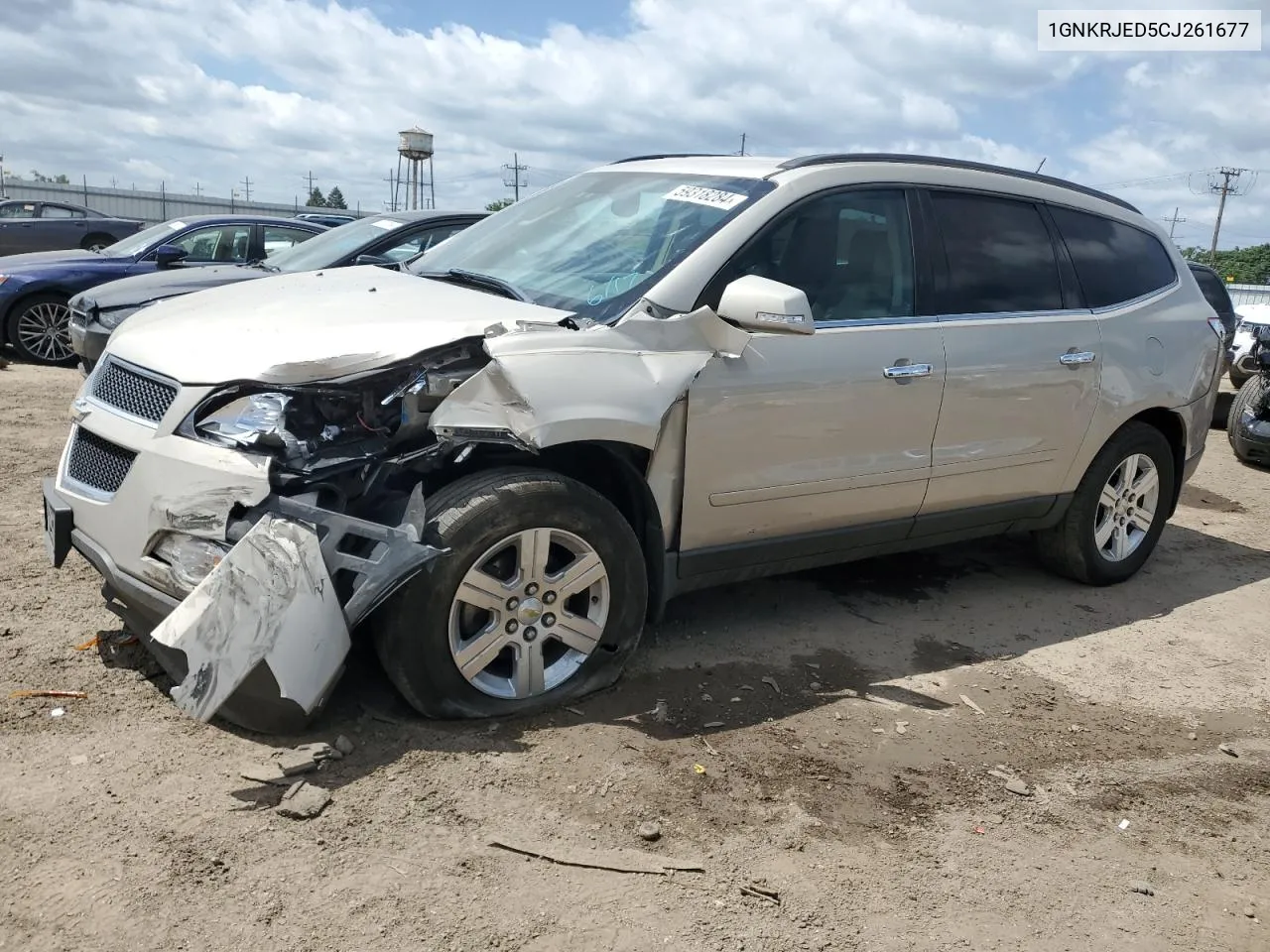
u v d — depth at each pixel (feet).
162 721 10.46
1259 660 15.30
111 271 33.06
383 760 10.11
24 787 9.16
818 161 13.69
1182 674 14.56
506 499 10.53
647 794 10.03
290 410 10.17
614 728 11.25
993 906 9.02
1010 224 15.44
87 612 12.94
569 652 11.62
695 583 12.77
